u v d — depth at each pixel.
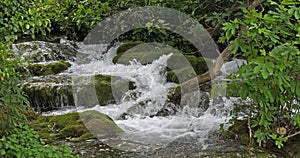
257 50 3.74
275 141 3.96
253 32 3.63
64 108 6.01
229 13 5.81
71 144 4.29
